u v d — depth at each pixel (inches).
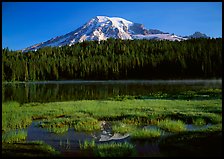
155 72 4288.9
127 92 1787.6
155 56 4835.1
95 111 880.3
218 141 452.8
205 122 698.8
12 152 456.8
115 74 4468.5
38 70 4621.1
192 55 4168.3
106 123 731.4
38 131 643.5
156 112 823.1
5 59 4473.4
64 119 751.1
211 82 2960.1
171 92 1601.9
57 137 584.7
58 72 4761.3
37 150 474.0
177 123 642.8
